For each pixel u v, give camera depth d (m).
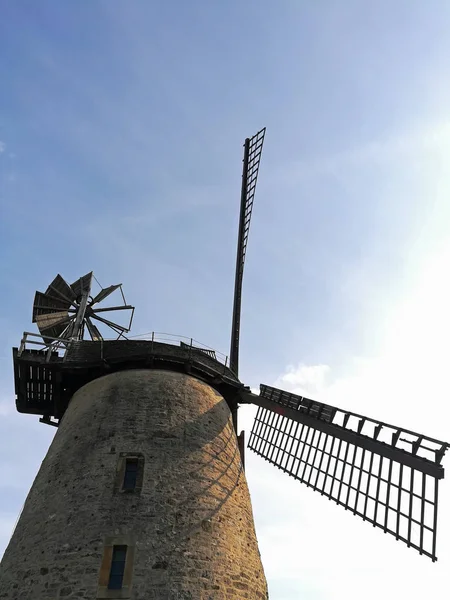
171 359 15.70
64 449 13.73
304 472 15.73
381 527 13.16
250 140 26.56
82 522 11.48
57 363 15.56
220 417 15.38
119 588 10.34
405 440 13.39
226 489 13.29
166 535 11.34
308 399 16.38
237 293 22.38
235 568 11.59
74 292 20.34
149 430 13.61
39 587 10.58
